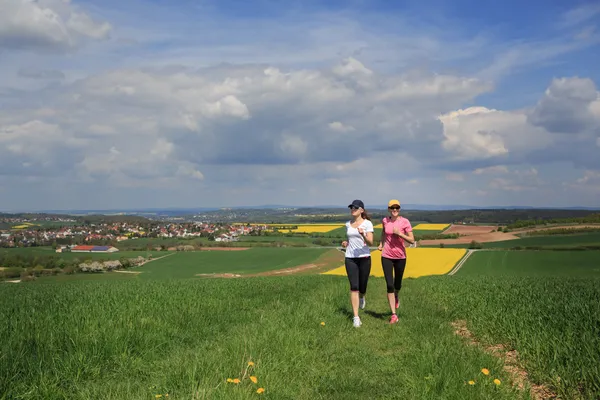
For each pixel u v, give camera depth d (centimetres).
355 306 943
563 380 516
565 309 928
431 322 954
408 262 6531
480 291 1494
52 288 2036
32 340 659
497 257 6694
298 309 1023
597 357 564
